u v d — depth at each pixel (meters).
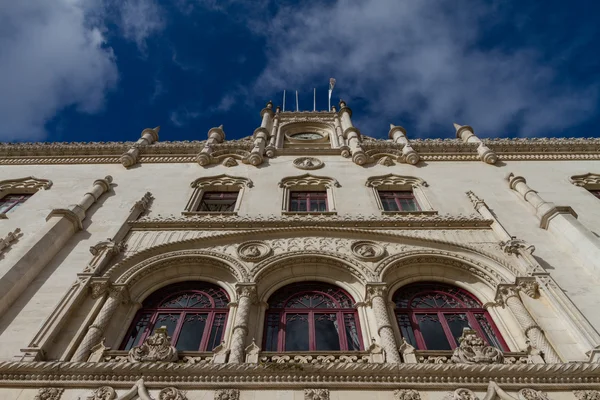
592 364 9.36
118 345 11.58
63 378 9.41
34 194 18.73
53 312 11.44
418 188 19.05
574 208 17.14
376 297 12.30
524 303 12.01
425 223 15.69
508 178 19.02
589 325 10.88
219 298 13.32
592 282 12.73
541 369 9.35
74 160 21.73
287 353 10.58
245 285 12.60
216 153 22.12
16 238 15.18
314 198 18.88
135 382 9.29
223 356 10.47
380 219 15.98
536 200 16.61
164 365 9.50
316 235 15.27
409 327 12.16
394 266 13.69
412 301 13.19
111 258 13.95
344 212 17.09
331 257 13.86
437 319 12.45
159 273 13.84
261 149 22.19
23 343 11.00
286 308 12.87
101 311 11.83
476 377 9.33
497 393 9.02
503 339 11.66
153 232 15.58
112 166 21.23
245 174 20.27
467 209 17.20
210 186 19.47
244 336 11.09
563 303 11.55
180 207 17.64
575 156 21.42
